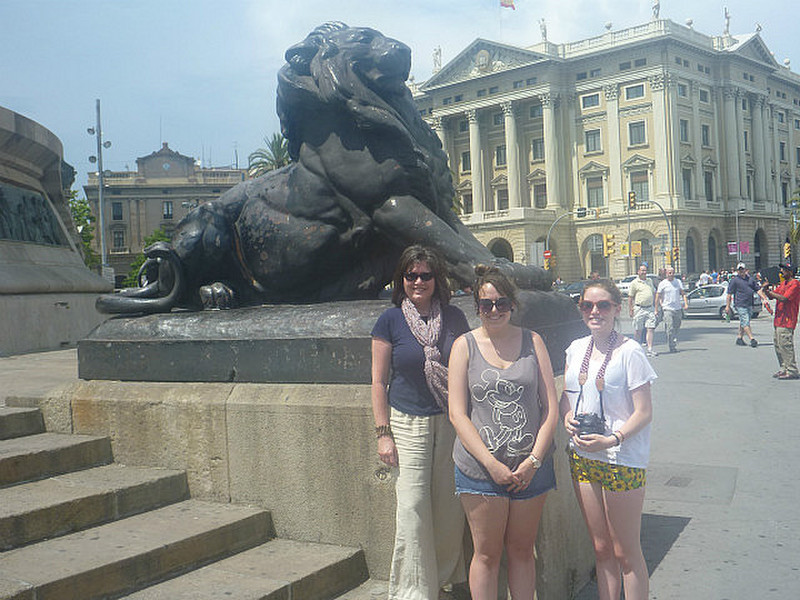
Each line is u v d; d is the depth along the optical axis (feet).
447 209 14.64
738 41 233.35
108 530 11.90
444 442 10.83
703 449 22.41
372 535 12.13
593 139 222.48
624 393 10.69
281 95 14.33
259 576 11.23
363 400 12.16
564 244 226.38
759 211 235.20
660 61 208.44
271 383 13.21
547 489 10.19
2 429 14.32
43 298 39.78
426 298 10.82
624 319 96.58
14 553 10.85
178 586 10.89
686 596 12.16
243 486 13.21
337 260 14.70
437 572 10.87
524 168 234.17
